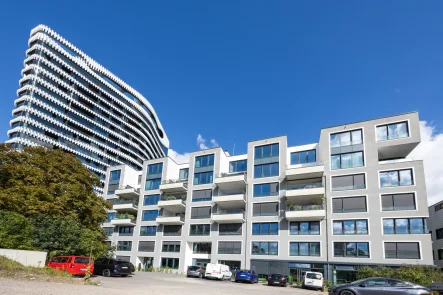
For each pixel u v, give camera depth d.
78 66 90.62
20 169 27.59
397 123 37.59
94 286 17.27
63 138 81.81
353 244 35.50
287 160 44.25
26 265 20.78
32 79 77.94
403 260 32.62
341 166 39.12
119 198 58.62
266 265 39.44
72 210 29.16
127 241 53.50
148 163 56.88
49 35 87.31
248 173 45.62
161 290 17.66
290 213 38.81
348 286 14.94
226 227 44.44
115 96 102.00
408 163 35.59
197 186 49.16
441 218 40.91
